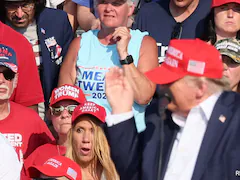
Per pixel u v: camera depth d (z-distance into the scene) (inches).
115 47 666.2
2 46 658.8
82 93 646.5
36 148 653.9
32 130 666.8
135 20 751.1
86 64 666.8
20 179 569.6
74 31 848.3
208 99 422.0
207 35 719.1
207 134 416.8
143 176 423.2
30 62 727.1
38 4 776.3
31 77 729.0
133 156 431.2
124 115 428.8
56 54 783.7
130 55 634.8
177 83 421.1
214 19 713.0
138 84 621.9
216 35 715.4
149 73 428.5
